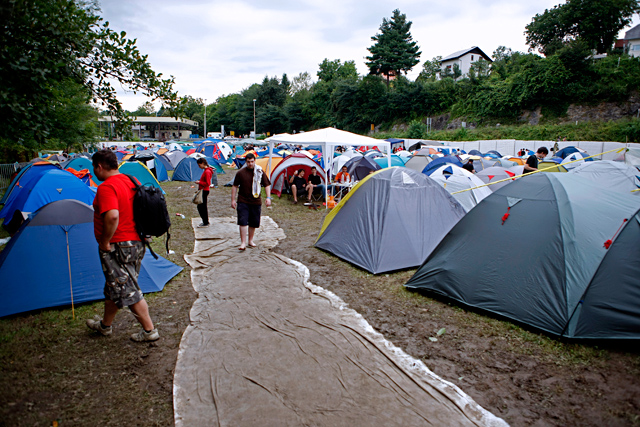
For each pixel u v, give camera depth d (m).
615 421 2.86
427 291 5.26
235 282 5.79
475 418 2.91
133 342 4.07
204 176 9.41
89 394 3.24
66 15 3.81
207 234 8.78
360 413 2.96
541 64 42.56
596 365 3.55
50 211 4.98
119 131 4.92
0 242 7.26
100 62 4.42
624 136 33.34
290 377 3.44
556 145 31.48
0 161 15.54
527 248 4.45
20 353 3.78
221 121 101.31
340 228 7.24
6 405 3.06
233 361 3.69
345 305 4.96
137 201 3.80
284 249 7.61
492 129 43.56
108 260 3.73
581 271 4.04
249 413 2.97
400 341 4.10
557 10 52.66
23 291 4.62
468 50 69.31
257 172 7.39
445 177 10.38
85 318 4.53
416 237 6.53
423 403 3.08
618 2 49.16
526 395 3.20
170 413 3.03
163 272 5.88
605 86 39.78
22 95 3.71
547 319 4.09
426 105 55.47
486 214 4.98
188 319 4.62
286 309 4.86
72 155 19.50
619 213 4.25
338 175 14.10
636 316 3.73
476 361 3.71
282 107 83.94
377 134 56.56
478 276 4.75
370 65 62.50
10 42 3.63
